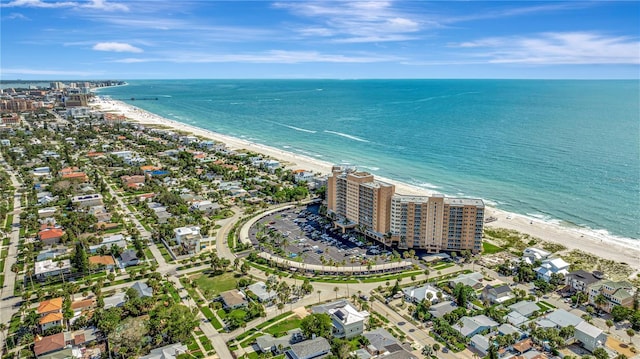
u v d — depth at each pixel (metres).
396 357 166.38
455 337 184.12
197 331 191.12
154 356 170.12
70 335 183.62
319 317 185.38
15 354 175.88
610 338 184.25
